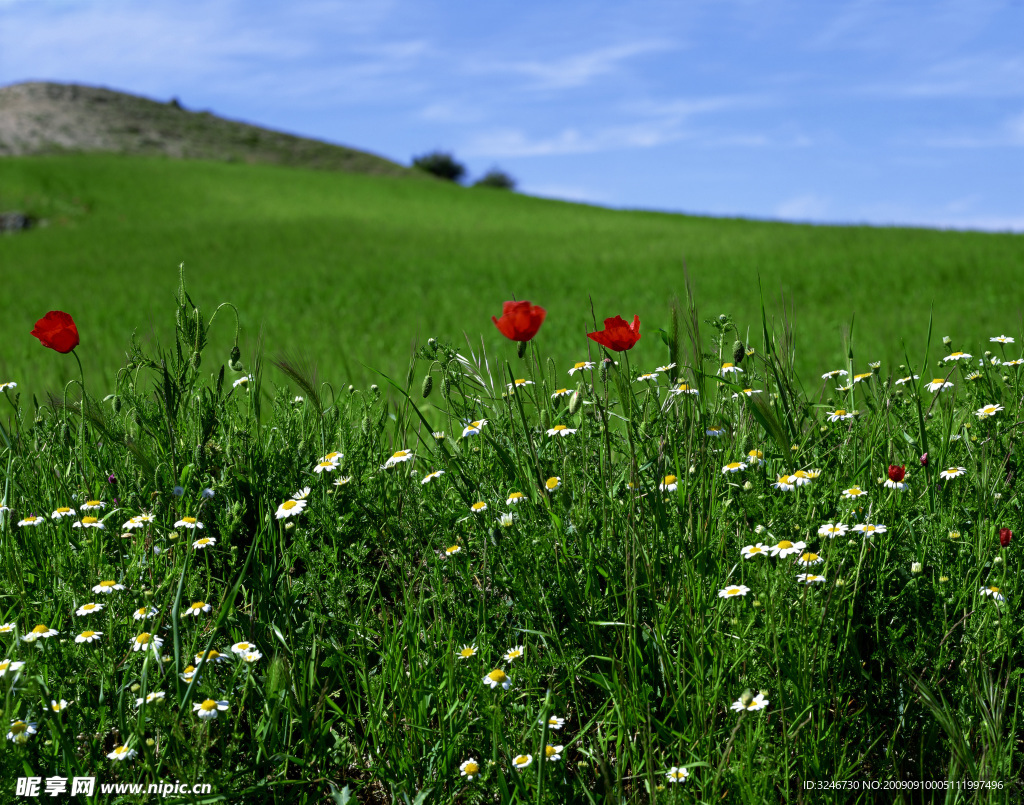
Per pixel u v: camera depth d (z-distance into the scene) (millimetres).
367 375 7902
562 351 9438
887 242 27656
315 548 2623
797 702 1918
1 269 25703
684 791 1815
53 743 1896
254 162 82312
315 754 2016
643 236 35844
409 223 44094
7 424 3389
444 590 2451
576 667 2078
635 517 2330
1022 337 3043
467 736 2027
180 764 1836
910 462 2676
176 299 2697
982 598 2107
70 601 2275
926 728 2049
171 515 2680
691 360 2611
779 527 2232
